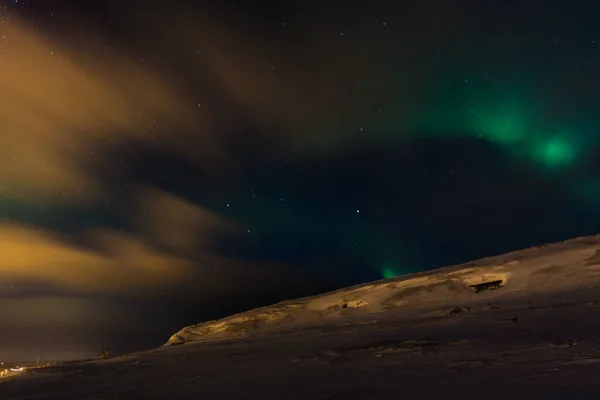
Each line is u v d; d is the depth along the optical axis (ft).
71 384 16.55
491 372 11.11
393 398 9.70
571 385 9.02
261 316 49.47
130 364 21.15
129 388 14.49
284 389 11.98
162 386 14.24
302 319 45.60
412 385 10.73
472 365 12.33
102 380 16.99
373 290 50.78
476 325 21.17
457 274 47.65
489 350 14.42
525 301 29.81
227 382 13.85
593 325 16.97
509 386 9.48
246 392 12.08
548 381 9.53
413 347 16.88
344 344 20.48
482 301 34.53
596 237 52.80
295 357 18.02
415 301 42.11
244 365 17.29
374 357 15.78
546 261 44.09
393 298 44.14
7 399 14.58
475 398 8.87
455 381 10.60
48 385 16.80
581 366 10.67
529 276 40.27
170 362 20.86
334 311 46.21
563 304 25.21
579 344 13.48
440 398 9.21
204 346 26.89
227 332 46.01
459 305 34.40
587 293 28.53
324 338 23.94
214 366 17.92
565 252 46.60
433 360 13.88
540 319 20.20
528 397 8.48
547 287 34.76
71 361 27.07
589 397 8.04
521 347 14.20
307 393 11.20
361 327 27.73
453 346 15.99
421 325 24.23
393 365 13.79
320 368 14.74
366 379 12.08
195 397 12.08
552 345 13.83
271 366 16.33
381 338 21.04
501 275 43.60
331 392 10.98
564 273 37.83
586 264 38.81
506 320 21.36
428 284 46.37
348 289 57.47
